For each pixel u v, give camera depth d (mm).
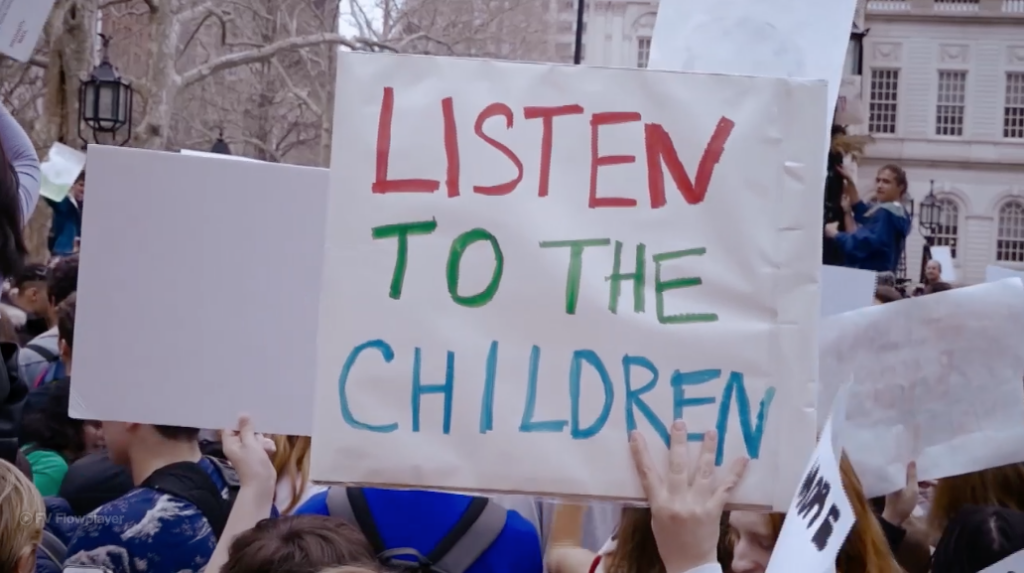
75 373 2652
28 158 3363
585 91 2277
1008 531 2809
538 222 2248
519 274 2240
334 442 2219
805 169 2250
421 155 2264
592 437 2211
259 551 2271
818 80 2252
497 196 2256
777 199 2250
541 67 2281
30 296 6793
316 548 2266
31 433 4117
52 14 14164
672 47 2902
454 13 29016
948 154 39094
